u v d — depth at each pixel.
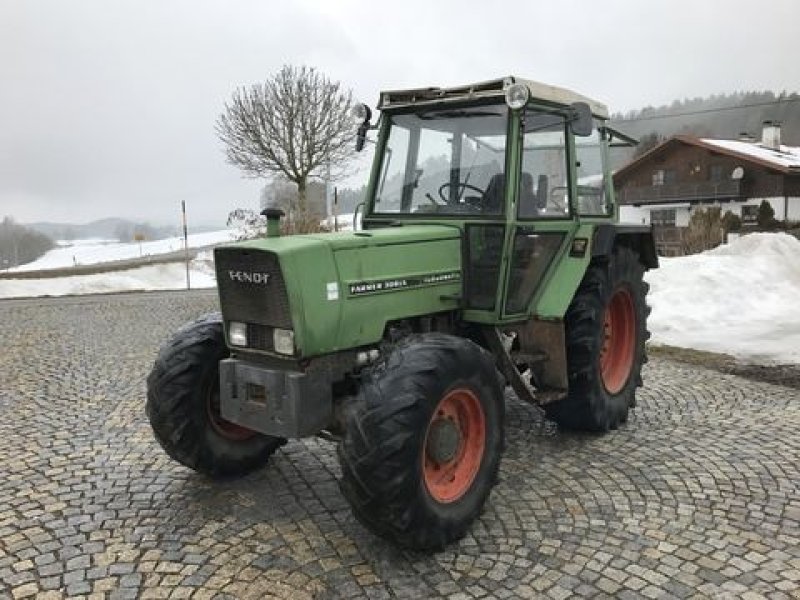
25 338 8.91
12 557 3.23
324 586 2.98
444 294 3.94
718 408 5.39
